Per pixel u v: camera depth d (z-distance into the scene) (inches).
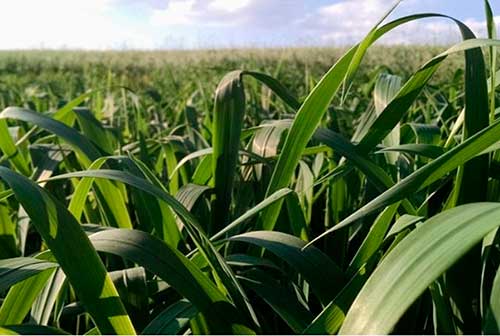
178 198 50.0
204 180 56.6
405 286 19.4
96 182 47.7
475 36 32.4
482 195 30.9
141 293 37.3
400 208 39.4
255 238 34.3
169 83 275.0
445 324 29.5
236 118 47.2
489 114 34.7
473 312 29.5
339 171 44.7
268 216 42.6
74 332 50.5
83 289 25.5
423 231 20.8
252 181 58.2
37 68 657.6
